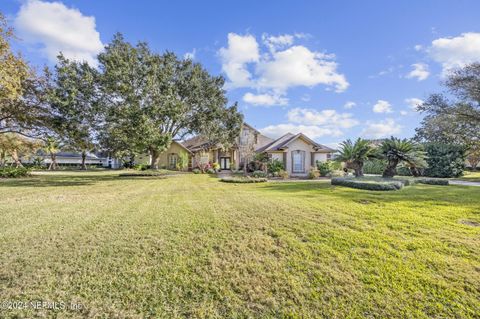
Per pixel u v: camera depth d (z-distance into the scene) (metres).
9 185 13.45
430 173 19.77
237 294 2.71
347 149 13.84
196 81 22.23
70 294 2.71
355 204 6.83
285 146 22.02
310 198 7.98
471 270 3.03
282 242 4.02
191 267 3.26
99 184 14.38
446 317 2.28
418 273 2.99
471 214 5.62
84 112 15.78
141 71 17.14
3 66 11.38
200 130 23.42
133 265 3.32
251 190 10.84
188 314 2.41
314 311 2.42
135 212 6.23
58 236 4.37
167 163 34.28
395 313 2.34
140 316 2.38
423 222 4.98
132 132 16.69
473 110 19.72
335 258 3.42
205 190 11.07
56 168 40.34
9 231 4.65
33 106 15.88
